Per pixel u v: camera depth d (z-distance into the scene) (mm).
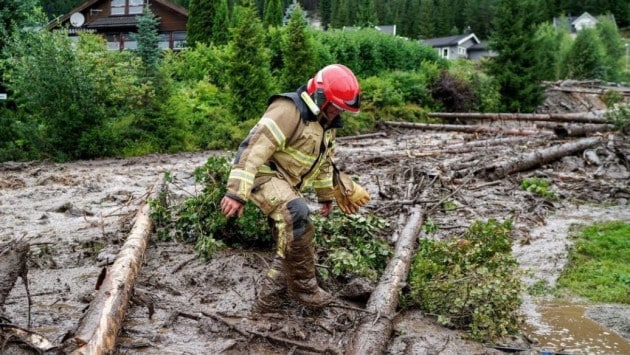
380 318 4191
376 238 5801
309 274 4203
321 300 4262
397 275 4922
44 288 4910
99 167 13406
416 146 17000
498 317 4355
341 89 3885
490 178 11172
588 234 7270
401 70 30719
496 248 4938
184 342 3980
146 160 14828
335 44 28500
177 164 14008
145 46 17781
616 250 6582
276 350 3932
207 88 20578
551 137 16938
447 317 4469
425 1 87125
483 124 24625
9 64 15648
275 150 3928
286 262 4148
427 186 9664
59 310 4457
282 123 3904
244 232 5613
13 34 15500
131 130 16281
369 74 29344
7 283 3742
